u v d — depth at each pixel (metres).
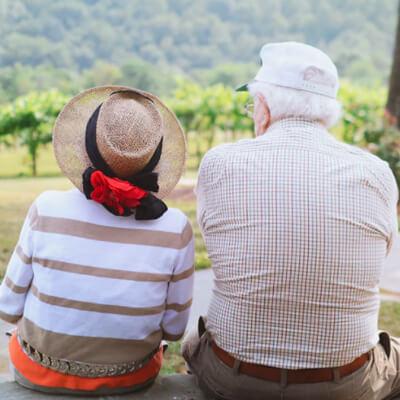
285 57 2.26
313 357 2.21
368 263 2.20
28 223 2.26
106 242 2.23
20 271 2.28
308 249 2.13
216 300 2.33
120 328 2.25
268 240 2.15
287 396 2.26
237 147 2.28
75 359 2.25
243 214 2.19
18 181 9.77
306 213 2.14
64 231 2.21
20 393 2.32
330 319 2.18
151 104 2.24
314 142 2.23
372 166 2.22
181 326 2.43
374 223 2.20
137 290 2.24
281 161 2.19
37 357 2.29
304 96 2.24
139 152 2.14
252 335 2.23
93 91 2.33
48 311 2.23
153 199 2.20
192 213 7.30
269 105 2.28
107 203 2.16
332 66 2.30
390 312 4.41
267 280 2.16
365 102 11.27
